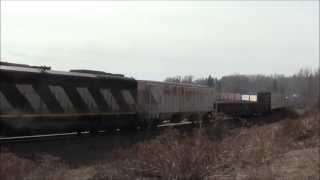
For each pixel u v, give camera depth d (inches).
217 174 593.0
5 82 978.7
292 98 3585.1
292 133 1085.8
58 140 1083.3
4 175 625.6
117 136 1250.0
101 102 1258.0
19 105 1007.6
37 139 1092.5
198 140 609.3
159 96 1569.9
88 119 1211.2
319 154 768.9
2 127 980.6
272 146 907.4
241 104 2381.9
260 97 2694.4
